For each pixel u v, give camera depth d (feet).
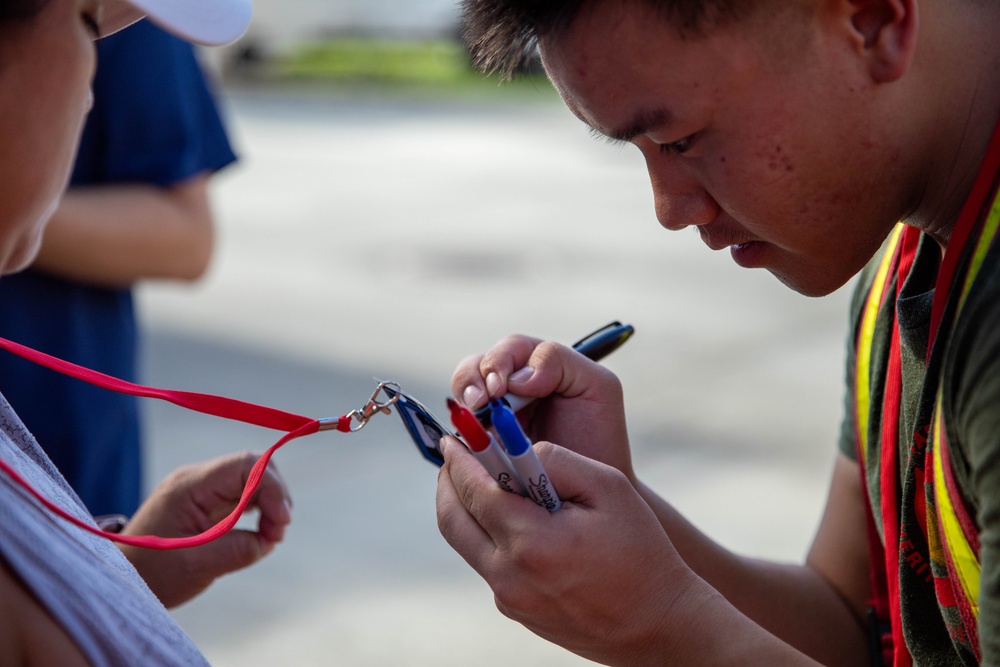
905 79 3.09
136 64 6.41
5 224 2.98
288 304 20.22
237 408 3.87
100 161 6.51
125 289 6.67
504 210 28.02
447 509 3.58
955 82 3.13
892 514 3.67
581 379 4.30
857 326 4.10
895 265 3.75
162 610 3.19
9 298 6.01
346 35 47.78
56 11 2.86
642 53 3.08
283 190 30.32
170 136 6.60
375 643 9.69
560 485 3.41
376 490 12.70
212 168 6.95
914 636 3.51
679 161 3.30
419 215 27.48
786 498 12.41
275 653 9.51
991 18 3.16
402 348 17.84
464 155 35.58
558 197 29.66
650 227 26.45
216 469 4.43
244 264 23.02
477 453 3.34
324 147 36.50
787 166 3.12
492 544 3.44
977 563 3.00
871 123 3.10
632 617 3.30
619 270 22.72
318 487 12.76
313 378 16.33
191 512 4.44
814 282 3.42
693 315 19.79
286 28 48.52
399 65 53.26
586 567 3.28
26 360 6.07
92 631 2.71
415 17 47.47
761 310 20.15
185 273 6.84
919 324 3.40
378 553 11.31
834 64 3.04
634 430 14.46
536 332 18.74
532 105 45.44
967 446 2.85
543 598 3.33
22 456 3.32
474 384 4.28
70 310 6.22
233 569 4.52
